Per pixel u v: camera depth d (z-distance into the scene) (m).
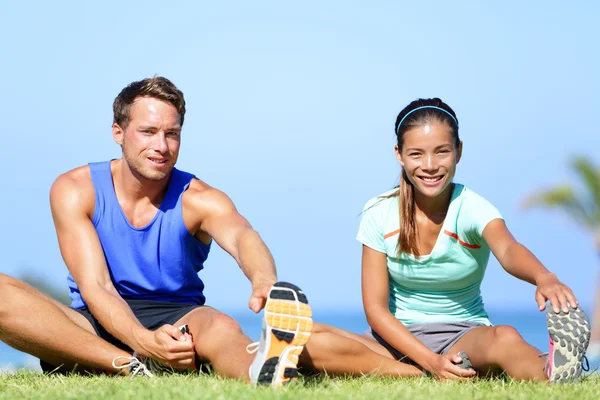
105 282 6.69
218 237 6.87
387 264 7.32
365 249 7.33
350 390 5.19
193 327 6.41
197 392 4.78
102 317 6.39
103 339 6.45
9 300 6.36
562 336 5.73
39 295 6.57
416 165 6.86
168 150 6.82
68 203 6.92
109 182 7.10
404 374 6.59
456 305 7.33
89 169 7.17
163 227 7.07
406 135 6.89
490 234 6.82
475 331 6.85
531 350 6.36
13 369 7.71
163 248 7.09
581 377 6.18
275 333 5.14
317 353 6.46
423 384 5.80
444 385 5.71
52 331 6.35
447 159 6.84
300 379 5.64
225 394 4.73
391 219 7.18
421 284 7.26
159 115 6.79
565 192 34.28
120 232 7.05
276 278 5.97
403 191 7.12
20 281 6.56
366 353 6.58
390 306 7.48
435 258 7.08
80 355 6.35
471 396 4.95
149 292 7.13
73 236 6.84
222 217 6.97
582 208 34.91
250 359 5.73
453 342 6.98
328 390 5.16
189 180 7.27
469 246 7.07
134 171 6.96
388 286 7.29
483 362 6.66
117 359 6.30
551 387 5.51
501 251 6.64
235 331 6.03
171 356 5.99
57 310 6.45
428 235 7.11
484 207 6.96
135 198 7.10
